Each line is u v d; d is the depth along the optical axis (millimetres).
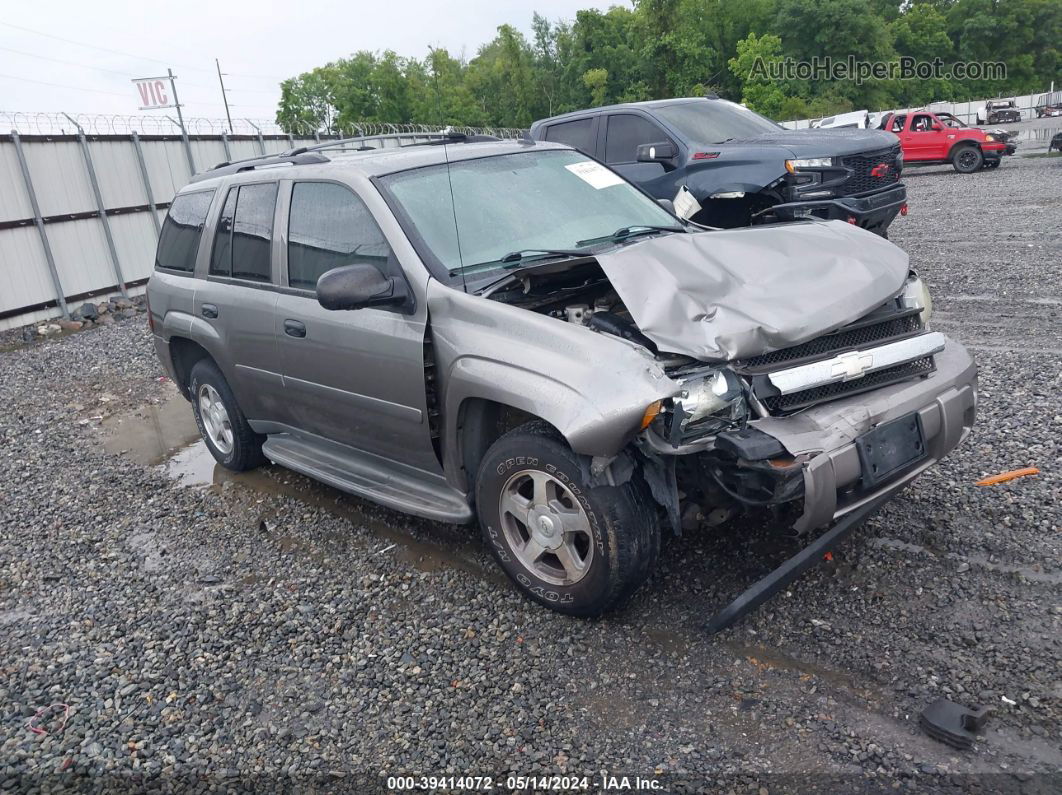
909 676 3010
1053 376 5949
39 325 12391
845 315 3387
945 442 3553
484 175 4484
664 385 3039
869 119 29438
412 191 4227
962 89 91375
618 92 77562
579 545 3568
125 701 3402
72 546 4996
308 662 3537
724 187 8883
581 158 5008
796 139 9195
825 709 2898
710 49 70688
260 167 5258
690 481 3426
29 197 12391
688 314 3322
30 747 3174
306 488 5562
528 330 3436
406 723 3086
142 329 11844
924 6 94250
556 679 3236
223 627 3883
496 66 82250
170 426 7348
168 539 4969
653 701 3045
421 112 74438
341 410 4449
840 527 3367
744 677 3113
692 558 3941
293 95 82500
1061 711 2764
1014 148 24453
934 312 8188
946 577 3586
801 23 73812
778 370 3277
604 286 4062
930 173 26016
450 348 3674
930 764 2605
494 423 3818
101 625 4031
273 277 4781
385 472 4527
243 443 5719
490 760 2852
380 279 3803
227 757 3018
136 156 14398
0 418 8000
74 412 8031
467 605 3848
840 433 3205
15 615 4238
